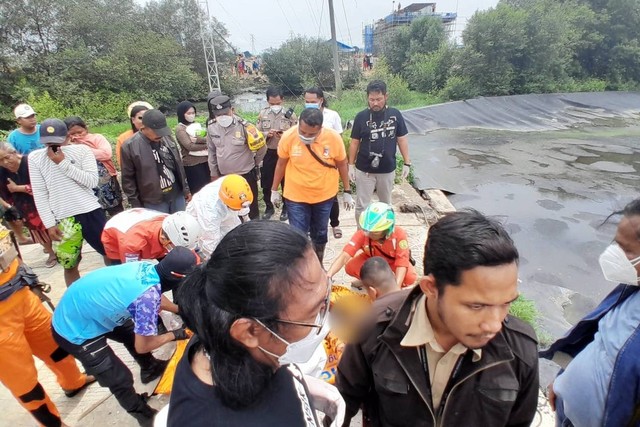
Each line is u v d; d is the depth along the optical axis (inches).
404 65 1011.9
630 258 48.8
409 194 253.0
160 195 144.6
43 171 121.0
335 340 87.8
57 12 898.1
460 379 42.7
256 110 1048.2
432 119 595.5
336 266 115.0
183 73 1026.1
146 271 78.8
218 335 29.0
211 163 172.7
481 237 33.8
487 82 827.4
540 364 123.2
